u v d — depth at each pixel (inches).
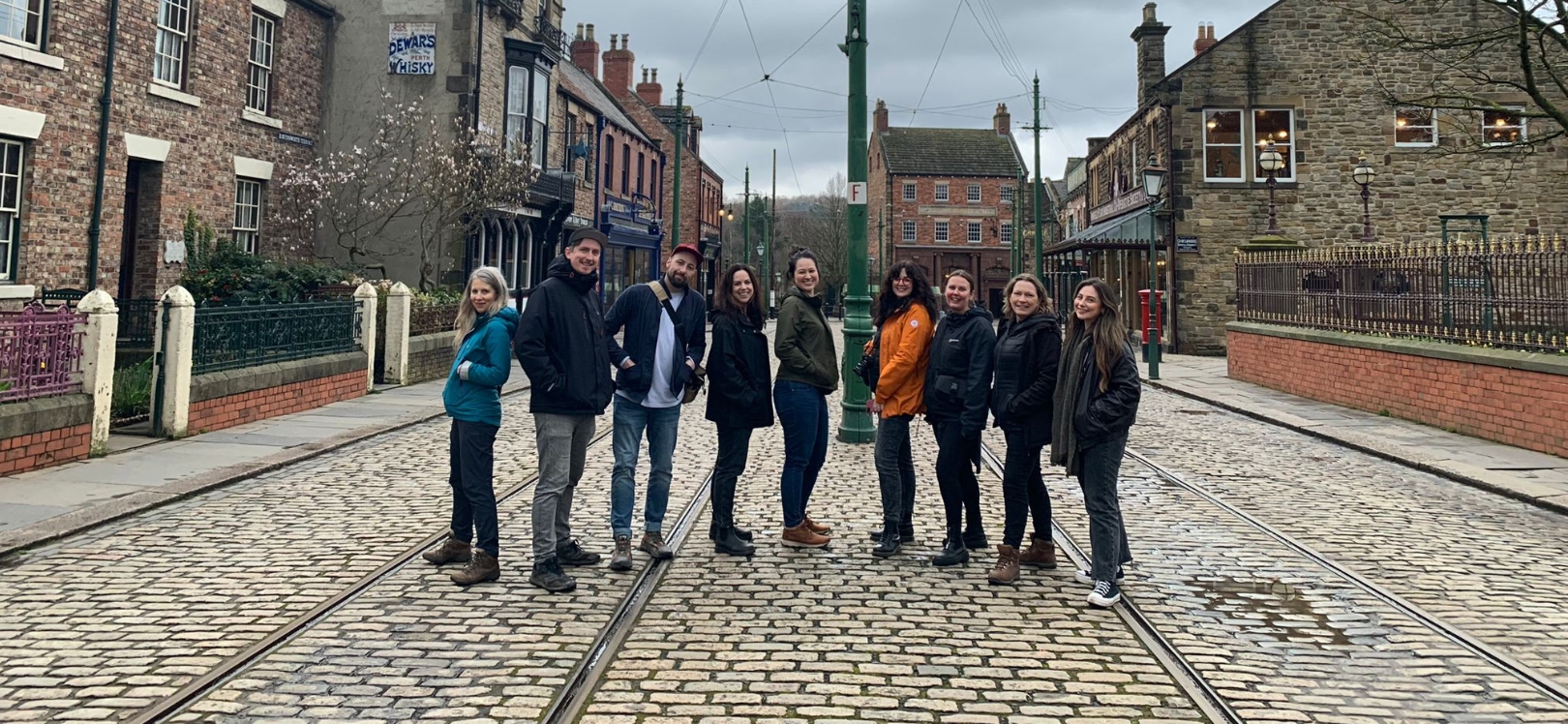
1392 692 146.5
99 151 523.8
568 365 197.0
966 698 142.3
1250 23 907.4
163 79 580.7
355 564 210.1
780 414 229.3
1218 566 217.6
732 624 174.9
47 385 315.3
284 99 705.0
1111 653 161.8
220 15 625.6
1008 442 208.1
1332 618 182.1
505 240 851.4
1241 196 911.7
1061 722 133.9
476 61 759.7
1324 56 903.1
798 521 230.7
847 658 158.1
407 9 750.5
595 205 1091.3
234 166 643.5
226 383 406.0
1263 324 661.3
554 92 927.0
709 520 260.8
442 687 143.5
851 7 407.8
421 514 260.4
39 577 199.0
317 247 742.5
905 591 197.2
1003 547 206.2
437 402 510.0
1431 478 332.8
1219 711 138.3
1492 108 526.9
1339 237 901.8
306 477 313.6
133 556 216.2
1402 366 476.1
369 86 749.9
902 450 235.6
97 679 145.1
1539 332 383.9
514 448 376.8
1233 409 534.3
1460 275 440.1
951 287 216.5
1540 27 486.9
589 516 261.6
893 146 2361.0
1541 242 382.9
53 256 499.5
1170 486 314.3
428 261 709.3
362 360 538.3
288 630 166.9
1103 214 1264.8
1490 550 234.7
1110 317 191.0
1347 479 330.3
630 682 146.5
